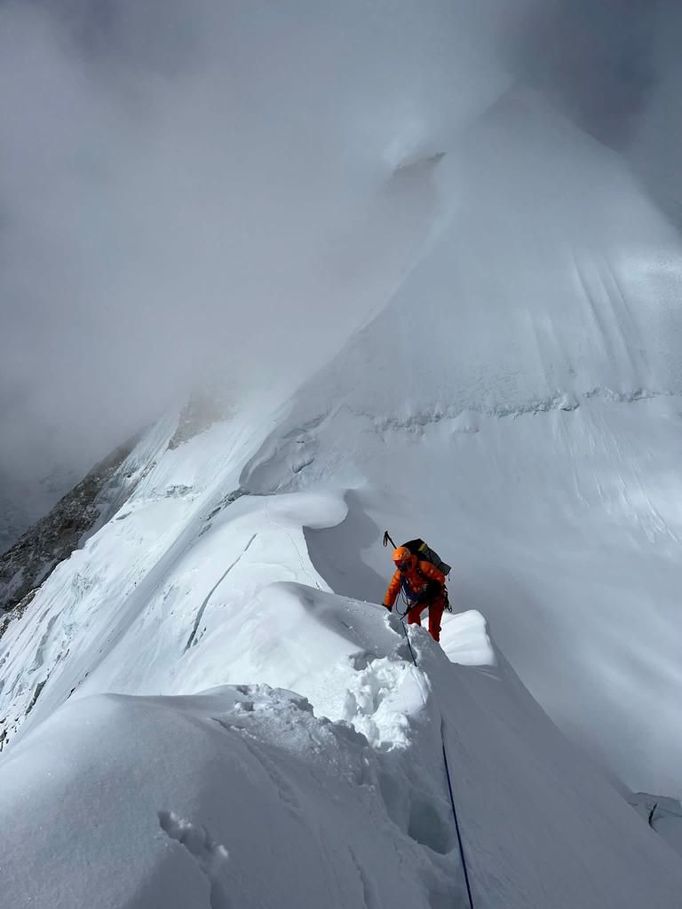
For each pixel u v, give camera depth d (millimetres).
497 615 20500
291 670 5719
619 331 39344
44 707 33500
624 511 29016
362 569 19141
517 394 35125
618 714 16391
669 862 5465
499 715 6102
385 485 29125
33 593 59344
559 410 34438
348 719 4277
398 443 31953
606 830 4992
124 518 51906
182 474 51031
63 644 42781
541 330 39094
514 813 3756
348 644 5586
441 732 3967
